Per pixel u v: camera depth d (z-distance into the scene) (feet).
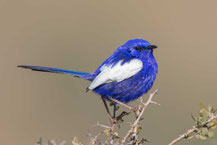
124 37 70.64
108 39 70.18
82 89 58.65
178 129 51.13
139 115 27.25
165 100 57.11
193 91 59.21
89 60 66.80
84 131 51.16
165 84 60.90
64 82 60.29
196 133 25.59
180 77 62.75
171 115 53.88
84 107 55.31
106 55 67.15
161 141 50.11
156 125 51.96
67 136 50.39
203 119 25.70
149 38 70.49
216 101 57.57
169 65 65.31
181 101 57.41
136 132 27.22
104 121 52.13
